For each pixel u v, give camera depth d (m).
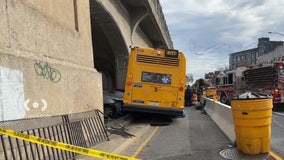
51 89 8.85
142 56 17.72
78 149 5.53
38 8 8.86
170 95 17.59
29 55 7.96
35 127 7.44
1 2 6.97
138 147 10.56
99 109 12.93
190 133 13.53
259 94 9.48
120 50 28.20
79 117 10.23
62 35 10.19
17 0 7.61
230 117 12.39
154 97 17.61
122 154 9.45
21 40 7.71
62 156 8.23
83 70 11.42
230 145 10.41
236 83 31.31
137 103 17.59
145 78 17.67
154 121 18.36
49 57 9.16
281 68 25.12
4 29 7.04
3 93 6.70
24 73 7.53
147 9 28.55
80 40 11.91
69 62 10.66
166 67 17.66
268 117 8.90
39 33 8.62
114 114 19.34
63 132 8.86
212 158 8.73
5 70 6.81
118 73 28.94
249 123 8.84
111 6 21.69
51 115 8.71
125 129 14.33
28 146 7.20
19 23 7.65
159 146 10.67
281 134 12.55
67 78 9.96
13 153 6.50
